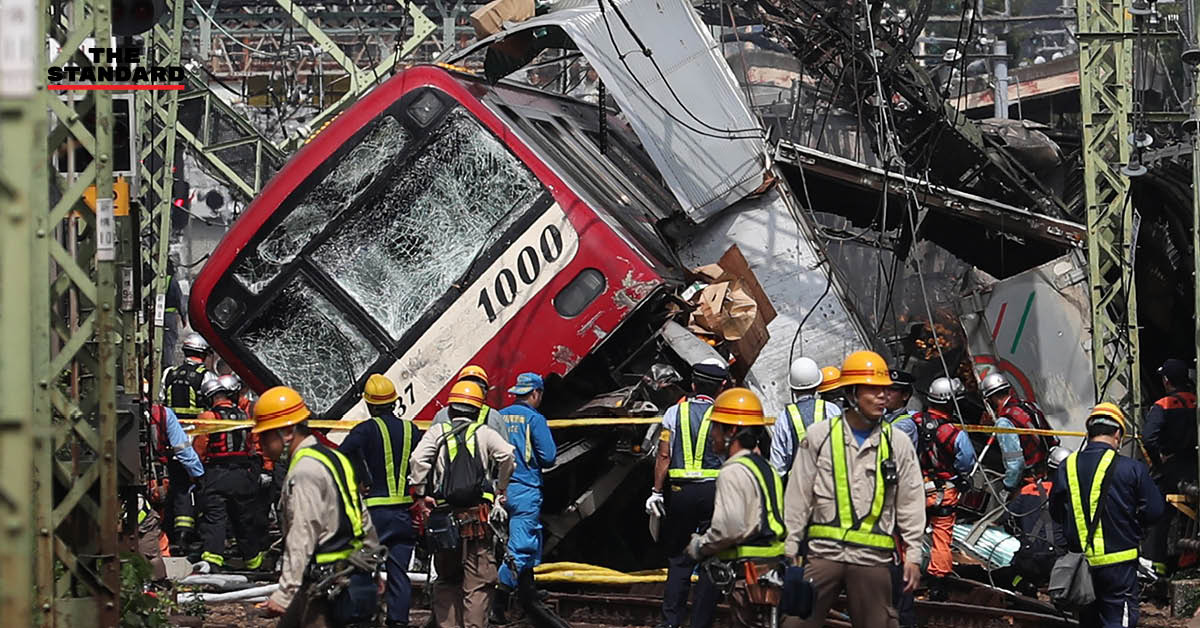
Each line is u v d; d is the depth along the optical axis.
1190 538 28.47
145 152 50.19
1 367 11.57
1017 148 45.66
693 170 30.39
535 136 29.53
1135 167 33.78
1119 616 20.45
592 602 25.48
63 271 17.11
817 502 17.20
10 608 11.73
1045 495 26.80
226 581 27.78
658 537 21.84
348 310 28.22
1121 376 34.56
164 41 51.25
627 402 27.06
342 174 28.44
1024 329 36.03
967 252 42.84
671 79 30.55
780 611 17.09
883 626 17.03
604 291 27.34
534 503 23.09
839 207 40.97
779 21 41.53
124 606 18.55
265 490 31.11
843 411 17.41
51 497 15.74
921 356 43.41
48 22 15.73
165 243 50.22
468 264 28.00
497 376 27.70
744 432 17.45
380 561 16.56
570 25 30.12
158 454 28.84
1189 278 39.59
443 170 28.23
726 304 28.59
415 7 64.94
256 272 28.47
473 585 21.11
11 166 11.51
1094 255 34.44
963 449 25.88
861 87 42.03
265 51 80.94
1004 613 24.27
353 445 20.67
